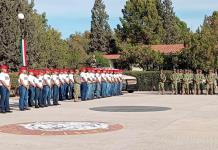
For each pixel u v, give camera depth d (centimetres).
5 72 1972
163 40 7856
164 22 8444
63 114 1838
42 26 4806
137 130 1323
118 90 3366
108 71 3173
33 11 3931
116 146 1047
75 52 5662
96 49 8162
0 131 1314
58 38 5250
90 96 2806
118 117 1698
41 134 1248
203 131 1291
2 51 3438
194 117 1673
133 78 3803
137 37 7538
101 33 8188
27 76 2109
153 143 1084
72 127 1394
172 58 5053
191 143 1080
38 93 2227
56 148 1024
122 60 5588
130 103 2450
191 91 3509
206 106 2194
